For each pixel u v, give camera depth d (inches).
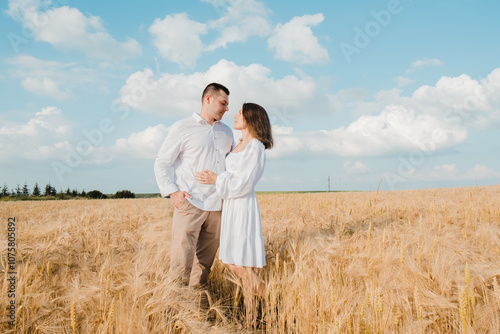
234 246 117.5
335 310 85.4
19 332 84.4
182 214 123.3
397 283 101.0
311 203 369.7
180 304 93.0
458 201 369.1
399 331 83.6
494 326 81.9
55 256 123.8
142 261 115.6
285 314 101.2
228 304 123.7
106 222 222.8
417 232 149.4
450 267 106.5
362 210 273.3
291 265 136.9
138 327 83.7
